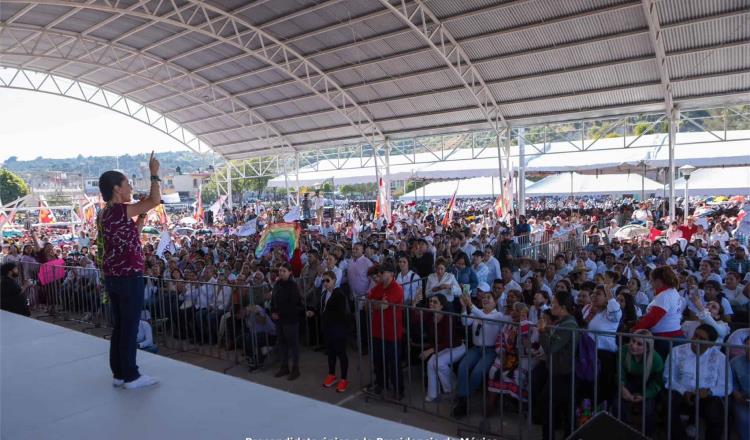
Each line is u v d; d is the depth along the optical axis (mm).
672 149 16656
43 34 18922
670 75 15695
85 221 24422
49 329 4910
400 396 5973
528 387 4586
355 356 7836
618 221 20578
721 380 4527
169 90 25641
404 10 14711
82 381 3420
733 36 13875
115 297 3258
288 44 19031
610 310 5047
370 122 23281
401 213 28109
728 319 5961
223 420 2754
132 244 3219
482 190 29000
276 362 7543
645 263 9453
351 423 2662
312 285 8531
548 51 16078
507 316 5824
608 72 16328
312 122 25562
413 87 20062
